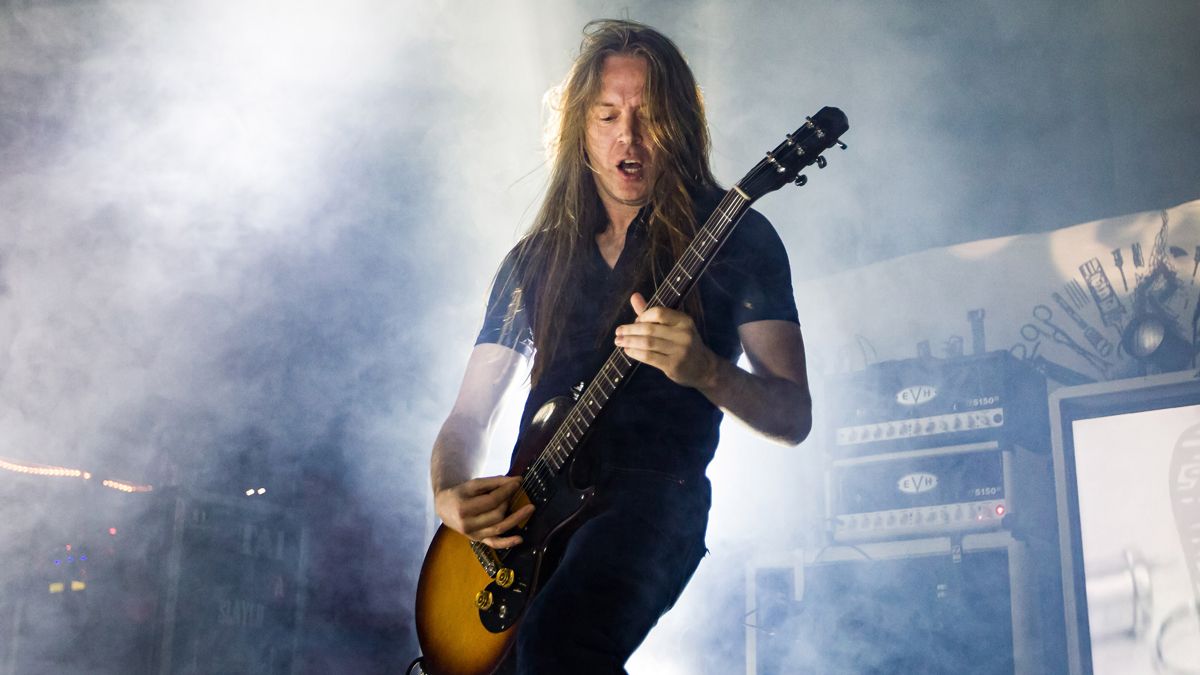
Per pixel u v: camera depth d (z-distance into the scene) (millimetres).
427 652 2098
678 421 1908
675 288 1926
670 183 2076
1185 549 3270
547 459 1968
